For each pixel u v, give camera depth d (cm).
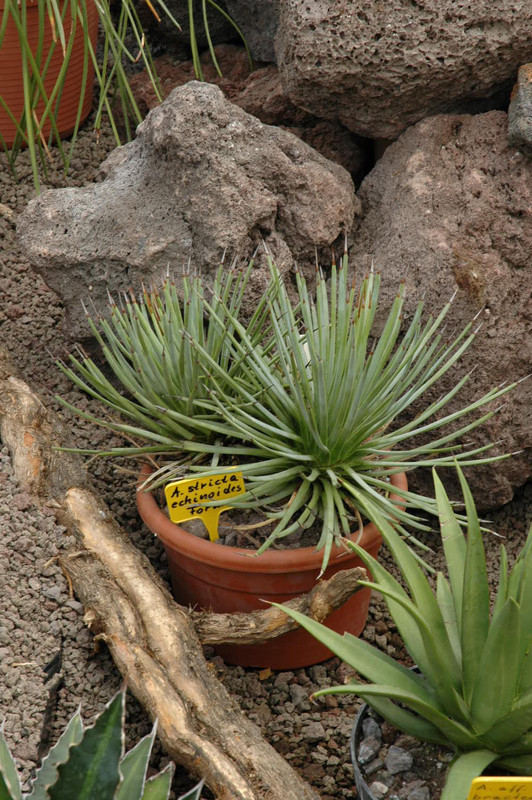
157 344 198
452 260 230
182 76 314
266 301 212
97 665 186
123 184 239
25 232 238
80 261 231
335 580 182
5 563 192
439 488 166
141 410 208
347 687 132
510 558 249
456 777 132
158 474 197
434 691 149
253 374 203
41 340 265
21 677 174
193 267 230
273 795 154
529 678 140
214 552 187
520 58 237
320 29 231
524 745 137
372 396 191
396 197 247
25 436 218
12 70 279
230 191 225
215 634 187
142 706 180
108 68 330
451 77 237
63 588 192
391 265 239
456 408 236
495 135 240
